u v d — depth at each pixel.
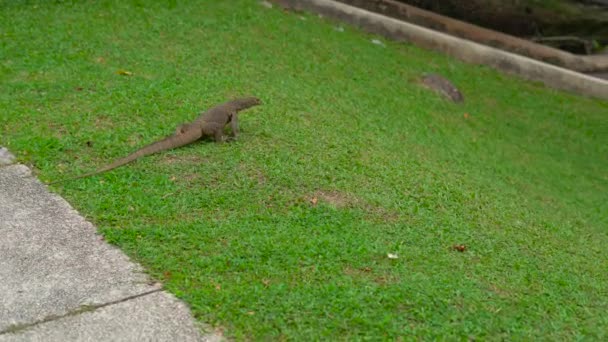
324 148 8.31
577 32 17.27
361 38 14.23
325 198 7.00
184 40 11.51
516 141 11.60
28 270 5.21
